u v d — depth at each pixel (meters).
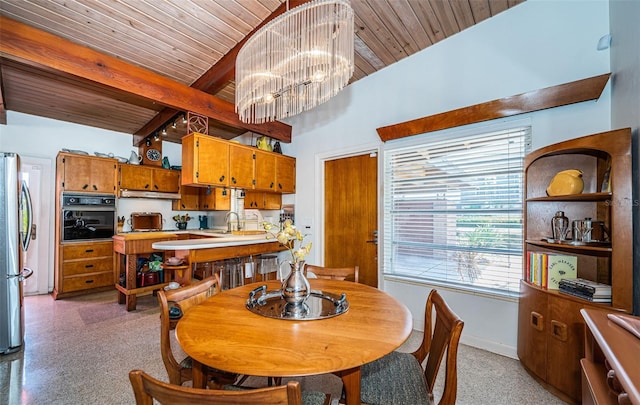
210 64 3.14
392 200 3.27
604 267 1.99
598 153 2.07
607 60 2.10
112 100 3.87
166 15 2.41
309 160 4.20
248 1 2.28
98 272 4.31
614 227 1.68
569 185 1.98
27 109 4.11
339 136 3.82
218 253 3.30
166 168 5.43
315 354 1.00
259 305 1.53
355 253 3.70
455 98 2.82
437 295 1.53
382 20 2.60
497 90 2.57
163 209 5.68
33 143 4.30
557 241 2.04
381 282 3.30
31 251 4.24
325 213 4.05
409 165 3.14
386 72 3.35
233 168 3.65
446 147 2.88
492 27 2.61
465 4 2.45
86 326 3.01
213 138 3.45
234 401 0.68
